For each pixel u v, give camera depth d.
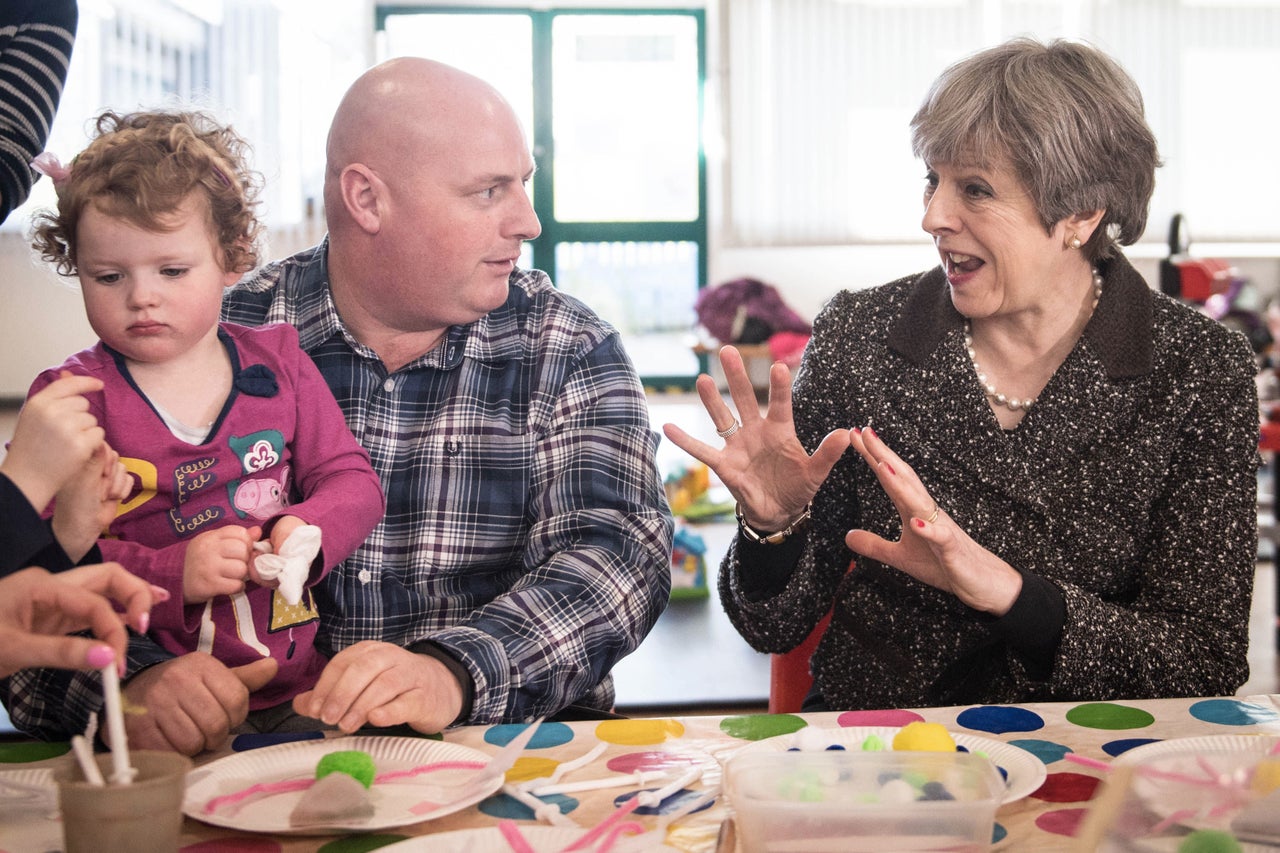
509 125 1.25
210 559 1.01
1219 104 7.62
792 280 7.97
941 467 1.32
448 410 1.32
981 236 1.23
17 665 0.71
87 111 6.41
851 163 7.76
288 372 1.23
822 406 1.38
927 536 1.07
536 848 0.72
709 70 7.93
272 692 1.19
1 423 6.39
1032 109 1.18
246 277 1.40
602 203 8.09
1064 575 1.29
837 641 1.36
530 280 1.41
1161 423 1.27
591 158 8.03
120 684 1.01
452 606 1.31
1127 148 1.21
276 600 1.17
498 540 1.32
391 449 1.31
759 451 1.21
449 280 1.25
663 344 8.17
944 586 1.14
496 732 0.96
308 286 1.35
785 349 6.88
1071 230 1.25
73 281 1.31
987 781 0.71
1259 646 3.15
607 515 1.29
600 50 7.96
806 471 1.19
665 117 8.02
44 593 0.78
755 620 1.33
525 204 1.26
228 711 0.96
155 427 1.14
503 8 7.90
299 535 1.04
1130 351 1.28
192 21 7.07
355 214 1.24
